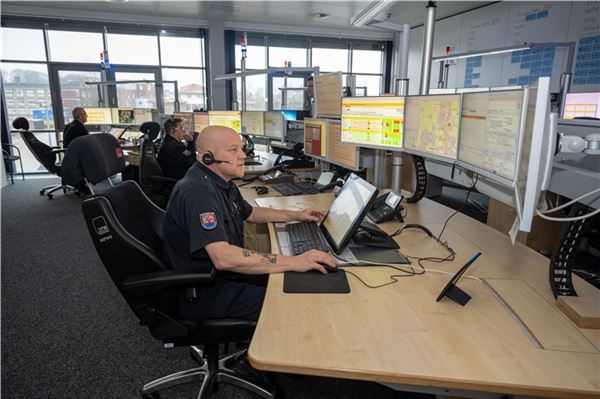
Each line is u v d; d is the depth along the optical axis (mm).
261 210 1768
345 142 2346
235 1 5918
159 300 1307
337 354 837
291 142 3645
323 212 1809
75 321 2160
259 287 1423
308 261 1260
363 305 1050
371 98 2111
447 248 1471
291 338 896
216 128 1526
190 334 1346
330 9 6383
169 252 1428
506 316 1003
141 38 7051
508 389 756
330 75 2588
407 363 811
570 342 891
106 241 1271
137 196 1551
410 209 2043
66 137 5285
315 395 1612
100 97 6973
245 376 1629
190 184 1401
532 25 5594
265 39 7703
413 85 8047
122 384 1674
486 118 1270
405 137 1973
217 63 7332
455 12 6867
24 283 2635
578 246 1062
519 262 1347
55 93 6738
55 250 3264
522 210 973
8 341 1970
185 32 7223
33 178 6566
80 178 2066
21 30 6371
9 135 6492
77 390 1634
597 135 981
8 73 6414
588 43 4867
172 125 3756
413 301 1074
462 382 765
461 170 1674
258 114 3906
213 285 1382
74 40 6711
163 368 1780
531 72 5676
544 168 937
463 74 6953
